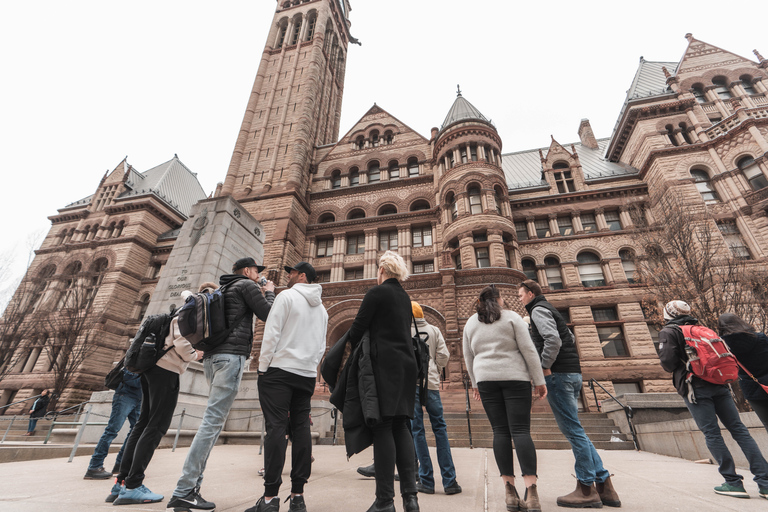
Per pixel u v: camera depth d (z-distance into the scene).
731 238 18.78
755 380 4.06
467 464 5.84
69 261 30.00
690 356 3.98
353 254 25.44
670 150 21.66
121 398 4.70
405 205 26.11
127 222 31.73
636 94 25.73
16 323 23.23
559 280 22.08
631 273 21.36
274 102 34.19
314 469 5.20
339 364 3.01
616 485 4.10
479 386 3.42
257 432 8.90
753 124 19.89
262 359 3.04
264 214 25.86
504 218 21.55
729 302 12.54
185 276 10.70
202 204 12.26
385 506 2.41
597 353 19.14
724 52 25.00
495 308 3.54
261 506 2.66
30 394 24.12
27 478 4.25
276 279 22.41
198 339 3.33
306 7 41.25
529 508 2.82
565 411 3.43
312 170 30.31
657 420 9.29
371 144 30.88
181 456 6.54
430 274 19.55
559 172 25.53
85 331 25.38
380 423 2.62
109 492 3.59
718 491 3.62
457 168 23.67
